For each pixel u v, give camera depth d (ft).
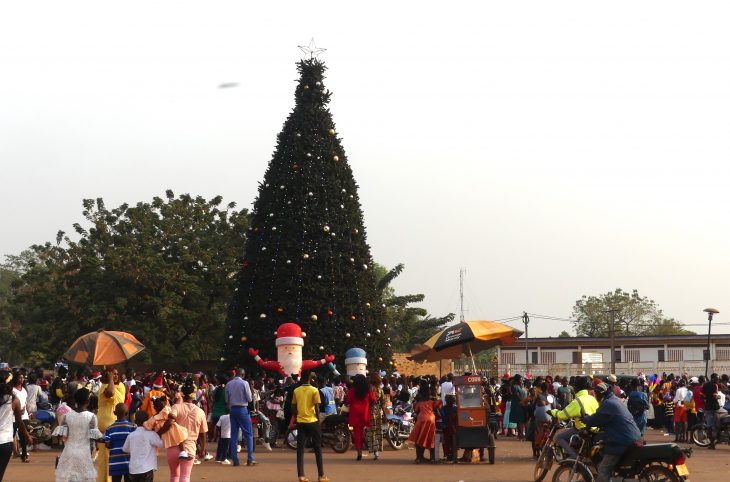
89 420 45.11
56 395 83.87
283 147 119.65
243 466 66.28
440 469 64.64
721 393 93.45
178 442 49.26
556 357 242.78
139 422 45.06
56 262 190.90
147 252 173.06
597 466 46.80
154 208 186.19
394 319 238.89
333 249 116.78
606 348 239.71
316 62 122.83
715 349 229.45
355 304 116.26
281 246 115.55
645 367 211.61
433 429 69.10
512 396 96.84
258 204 118.93
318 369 111.45
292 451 80.94
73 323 171.32
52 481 55.83
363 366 103.91
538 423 72.59
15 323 263.08
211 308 180.45
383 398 79.41
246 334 114.52
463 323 73.56
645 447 43.29
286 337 100.48
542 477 54.75
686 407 93.20
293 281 114.01
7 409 47.11
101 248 180.24
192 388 51.67
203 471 62.64
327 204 117.80
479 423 68.39
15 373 69.72
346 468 65.26
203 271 181.06
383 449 82.69
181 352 174.19
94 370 98.68
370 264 121.08
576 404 48.55
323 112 121.29
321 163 118.83
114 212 184.85
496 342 80.02
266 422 81.41
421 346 89.35
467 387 69.26
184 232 182.39
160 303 170.19
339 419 79.10
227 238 183.52
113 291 171.42
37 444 77.92
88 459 44.75
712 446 85.35
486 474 61.16
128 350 69.00
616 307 361.92
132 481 44.62
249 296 116.06
